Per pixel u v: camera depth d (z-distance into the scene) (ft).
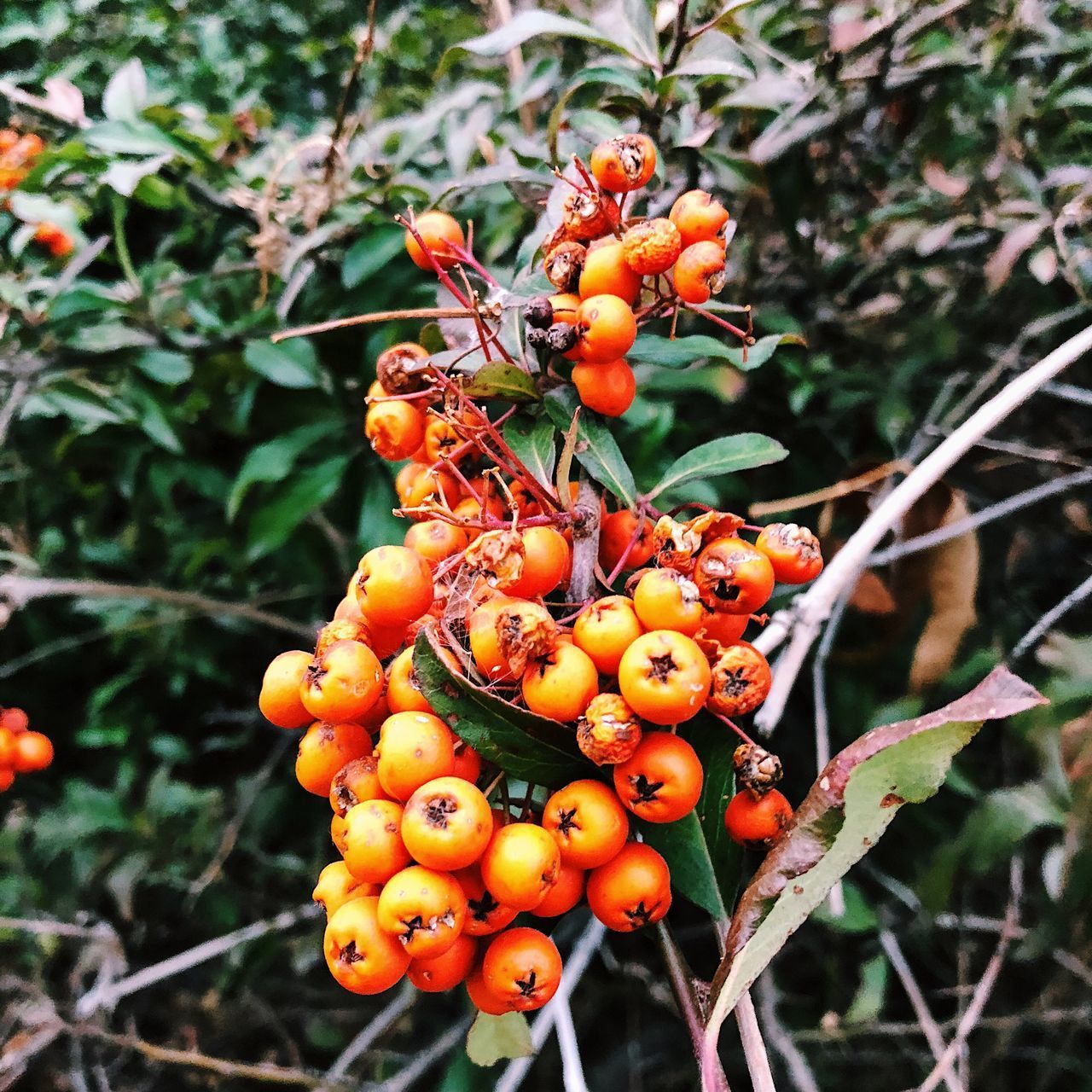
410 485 0.45
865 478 0.69
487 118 0.75
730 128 0.72
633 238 0.39
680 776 0.33
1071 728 0.63
